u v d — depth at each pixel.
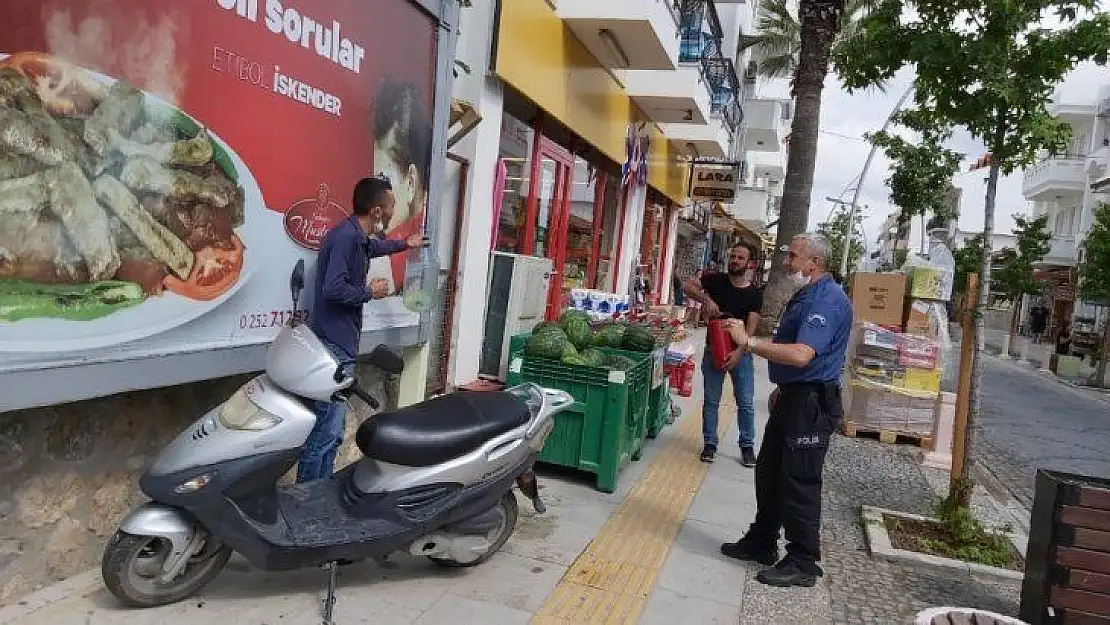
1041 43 5.25
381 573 4.03
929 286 9.45
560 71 9.05
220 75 3.53
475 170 7.30
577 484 5.87
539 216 9.93
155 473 3.22
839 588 4.60
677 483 6.22
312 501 3.75
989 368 24.53
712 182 19.34
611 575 4.31
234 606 3.50
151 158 3.24
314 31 4.07
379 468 3.71
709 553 4.83
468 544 3.92
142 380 3.25
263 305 3.95
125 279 3.17
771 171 44.22
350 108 4.44
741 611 4.09
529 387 4.53
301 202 4.13
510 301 7.55
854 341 9.52
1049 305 40.78
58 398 2.89
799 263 4.56
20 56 2.72
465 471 3.77
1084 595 3.88
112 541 3.21
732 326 4.49
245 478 3.28
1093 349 28.48
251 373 4.24
